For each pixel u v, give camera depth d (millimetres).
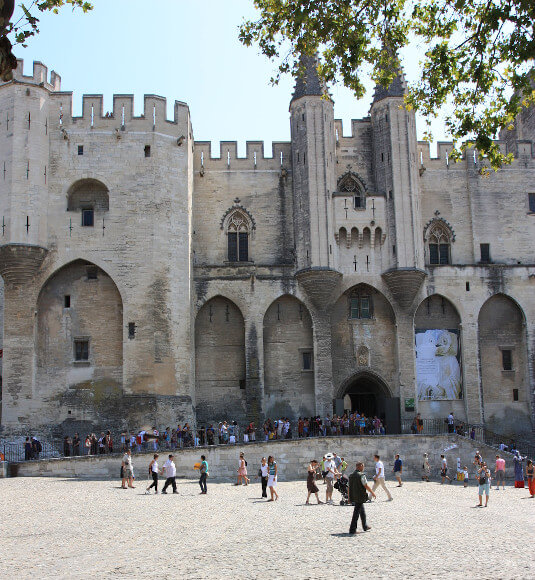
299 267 49094
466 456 41625
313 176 49562
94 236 45344
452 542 19109
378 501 30516
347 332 49781
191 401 44906
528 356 50219
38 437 42938
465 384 49188
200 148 51844
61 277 45750
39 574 15734
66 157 46219
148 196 46000
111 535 20812
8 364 43594
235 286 48688
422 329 49875
